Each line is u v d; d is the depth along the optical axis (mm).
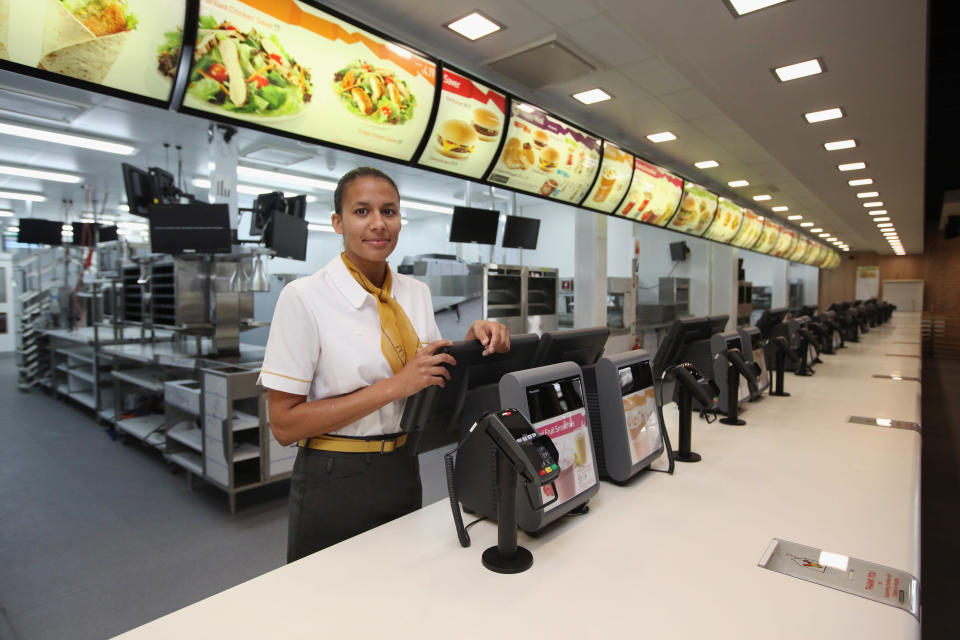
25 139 5781
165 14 1927
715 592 991
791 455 1897
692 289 9680
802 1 2588
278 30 2229
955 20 4820
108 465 4227
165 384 3902
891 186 7000
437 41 3225
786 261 13281
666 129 4984
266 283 3689
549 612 915
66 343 6973
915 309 19891
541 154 3877
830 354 5293
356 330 1200
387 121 2756
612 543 1192
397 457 1271
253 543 2875
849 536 1244
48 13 1725
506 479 1054
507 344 1346
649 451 1678
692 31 2879
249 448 3379
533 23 3016
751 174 6809
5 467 4188
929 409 6719
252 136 5754
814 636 858
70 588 2438
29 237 6992
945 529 3100
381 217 1164
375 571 1045
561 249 10852
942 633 2119
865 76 3439
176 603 2318
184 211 3451
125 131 5594
